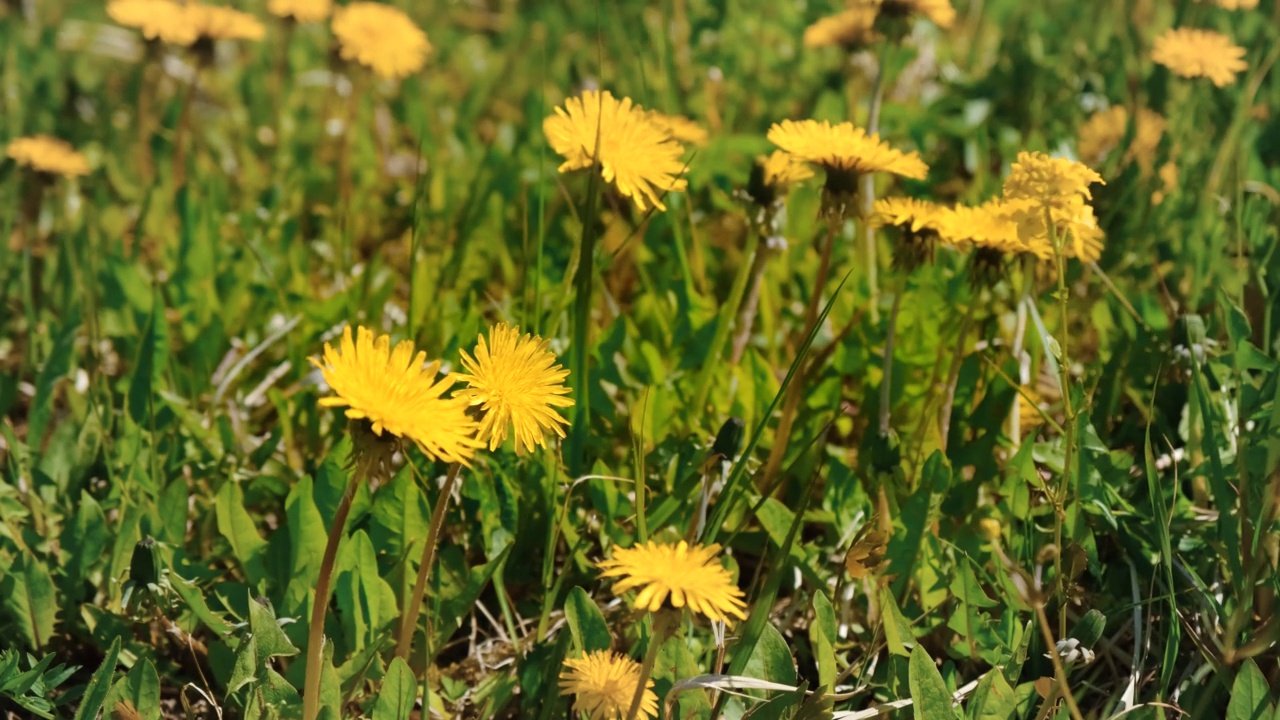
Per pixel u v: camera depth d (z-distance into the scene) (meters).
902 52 1.36
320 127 1.37
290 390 1.15
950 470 1.02
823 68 1.41
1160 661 1.02
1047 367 1.16
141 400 1.10
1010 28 1.50
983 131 1.25
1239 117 1.20
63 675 0.99
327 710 0.97
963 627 1.01
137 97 1.40
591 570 1.05
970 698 0.99
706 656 1.02
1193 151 1.26
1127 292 1.17
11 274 1.20
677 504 1.04
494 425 0.95
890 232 1.22
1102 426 1.10
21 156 1.23
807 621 1.06
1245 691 0.97
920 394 1.11
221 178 1.27
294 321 1.15
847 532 1.06
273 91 1.45
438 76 1.52
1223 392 1.07
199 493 1.09
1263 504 1.00
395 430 0.92
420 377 0.92
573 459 1.06
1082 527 1.03
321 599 0.95
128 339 1.16
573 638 0.99
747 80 1.38
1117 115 1.28
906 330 1.12
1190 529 1.04
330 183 1.31
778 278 1.20
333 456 1.03
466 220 1.20
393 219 1.29
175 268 1.20
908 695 0.99
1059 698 0.99
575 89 1.35
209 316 1.17
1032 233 1.00
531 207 1.22
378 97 1.45
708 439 1.09
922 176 1.04
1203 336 1.08
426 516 1.02
